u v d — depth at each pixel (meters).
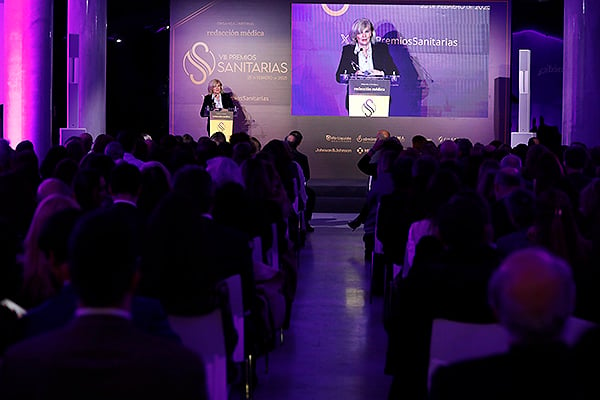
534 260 1.84
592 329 2.15
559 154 10.60
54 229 2.85
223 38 17.58
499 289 1.85
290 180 8.95
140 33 20.70
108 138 9.30
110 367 1.88
